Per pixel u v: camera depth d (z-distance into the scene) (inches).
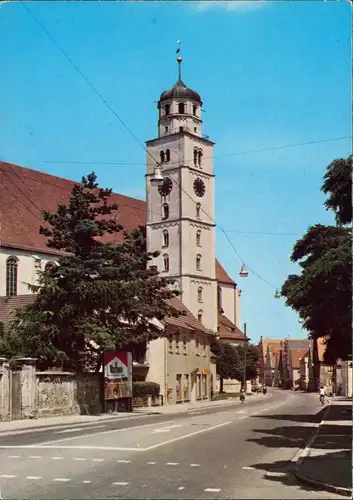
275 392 5413.4
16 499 489.1
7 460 727.7
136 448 849.5
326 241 1370.6
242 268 2743.6
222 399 3339.1
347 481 545.0
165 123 3777.1
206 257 3745.1
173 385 2650.1
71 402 1615.4
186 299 3582.7
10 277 2541.8
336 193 1109.7
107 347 1604.3
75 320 1625.2
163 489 528.1
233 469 647.8
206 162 3806.6
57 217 1718.8
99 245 1718.8
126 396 1859.0
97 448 850.1
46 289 1589.6
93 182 1738.4
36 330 1583.4
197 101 3814.0
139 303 1802.4
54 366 1652.3
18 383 1430.9
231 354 4047.7
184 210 3639.3
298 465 647.1
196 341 3019.2
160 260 3688.5
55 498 491.8
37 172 3061.0
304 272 1255.5
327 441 919.0
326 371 4948.3
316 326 1397.6
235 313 4367.6
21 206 2815.0
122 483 559.8
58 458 743.1
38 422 1357.0
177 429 1190.9
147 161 3801.7
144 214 3902.6
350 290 1170.0
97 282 1624.0
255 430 1176.8
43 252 2657.5
